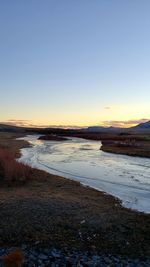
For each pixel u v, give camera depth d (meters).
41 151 58.69
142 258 11.78
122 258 11.73
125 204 19.94
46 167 36.97
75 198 20.33
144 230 14.54
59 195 21.06
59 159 45.53
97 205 18.77
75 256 11.73
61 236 13.58
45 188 23.83
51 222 15.08
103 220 15.68
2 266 10.29
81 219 15.66
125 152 53.62
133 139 89.69
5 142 75.94
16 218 15.46
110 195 22.34
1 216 15.73
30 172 29.08
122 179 29.17
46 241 13.04
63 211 16.78
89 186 25.83
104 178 29.70
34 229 14.20
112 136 122.19
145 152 51.88
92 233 14.01
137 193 23.44
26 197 19.66
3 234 13.62
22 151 56.19
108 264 11.15
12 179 26.02
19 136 131.38
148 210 18.61
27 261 11.16
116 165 39.00
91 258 11.63
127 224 15.28
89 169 35.50
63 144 84.31
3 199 19.08
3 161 30.42
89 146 75.69
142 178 29.70
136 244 13.02
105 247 12.67
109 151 57.53
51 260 11.35
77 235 13.74
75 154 53.50
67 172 33.25
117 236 13.77
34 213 16.22
